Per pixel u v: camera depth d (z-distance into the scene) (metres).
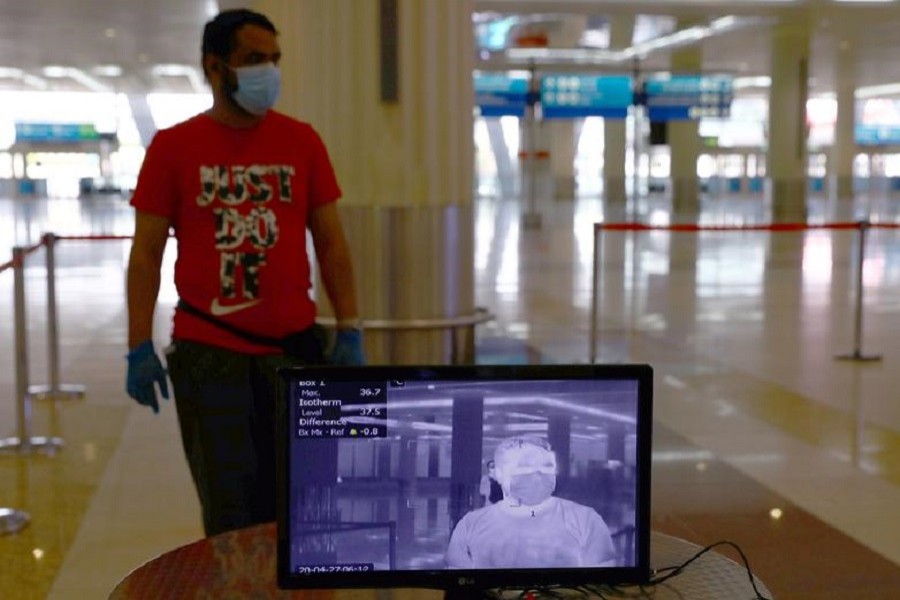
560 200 45.34
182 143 3.36
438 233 6.92
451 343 7.07
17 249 6.02
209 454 3.39
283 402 2.07
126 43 26.22
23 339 6.05
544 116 27.45
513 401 2.11
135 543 4.60
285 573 2.08
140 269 3.38
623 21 21.77
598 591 2.29
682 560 2.47
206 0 19.36
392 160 6.78
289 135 3.46
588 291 12.95
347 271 3.65
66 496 5.23
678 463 5.71
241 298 3.37
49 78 37.00
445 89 6.82
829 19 22.03
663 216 31.44
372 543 2.10
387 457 2.10
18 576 4.23
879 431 6.38
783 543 4.55
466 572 2.10
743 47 27.84
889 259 17.05
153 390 3.42
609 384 2.11
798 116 27.44
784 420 6.64
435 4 6.71
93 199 43.38
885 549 4.47
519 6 19.33
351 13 6.64
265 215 3.38
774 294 12.59
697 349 9.02
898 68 34.12
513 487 2.11
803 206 28.00
